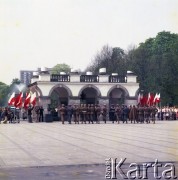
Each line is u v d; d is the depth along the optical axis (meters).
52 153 21.30
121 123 59.47
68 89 67.00
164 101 96.38
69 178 14.22
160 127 46.78
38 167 16.72
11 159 19.08
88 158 19.22
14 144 26.16
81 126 49.59
